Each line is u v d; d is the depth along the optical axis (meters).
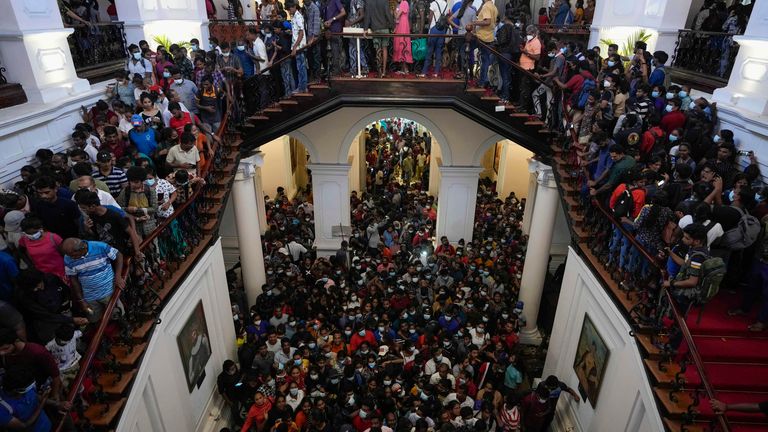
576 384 7.03
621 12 10.86
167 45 10.20
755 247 5.34
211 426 6.92
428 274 10.16
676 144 6.61
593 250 6.70
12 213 4.39
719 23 9.29
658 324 5.05
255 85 8.61
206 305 6.93
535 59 8.77
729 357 5.01
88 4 10.21
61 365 4.03
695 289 4.52
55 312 4.06
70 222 4.71
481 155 12.50
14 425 3.20
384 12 8.79
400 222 13.57
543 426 7.34
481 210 14.70
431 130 12.34
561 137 8.31
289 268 10.81
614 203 6.01
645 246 5.40
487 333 8.90
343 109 12.09
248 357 7.77
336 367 7.64
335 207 13.29
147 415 5.05
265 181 16.64
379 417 6.29
